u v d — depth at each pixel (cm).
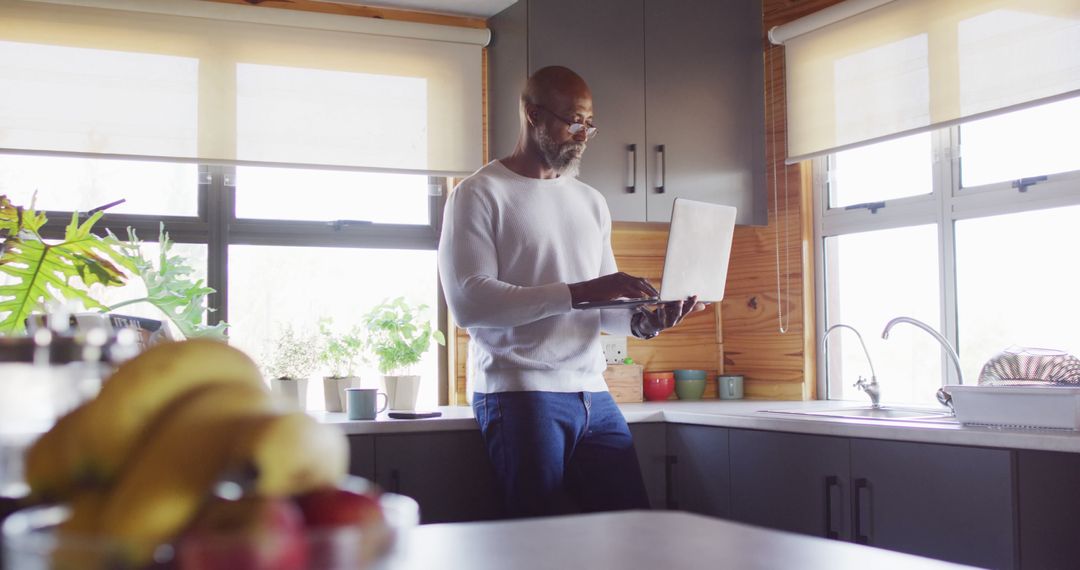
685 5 357
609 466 251
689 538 67
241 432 42
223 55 329
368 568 42
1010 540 213
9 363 50
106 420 46
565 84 248
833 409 308
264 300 348
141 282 331
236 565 38
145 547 39
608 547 63
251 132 332
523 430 238
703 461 299
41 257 214
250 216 348
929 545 232
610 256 270
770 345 372
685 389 376
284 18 333
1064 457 223
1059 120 293
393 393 322
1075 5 277
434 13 356
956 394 233
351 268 358
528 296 229
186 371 49
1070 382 247
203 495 42
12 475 50
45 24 312
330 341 331
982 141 315
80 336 52
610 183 340
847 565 58
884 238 346
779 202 370
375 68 345
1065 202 289
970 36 305
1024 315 302
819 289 366
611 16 345
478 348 250
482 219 242
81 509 44
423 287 366
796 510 266
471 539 66
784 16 368
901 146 341
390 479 271
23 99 310
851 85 341
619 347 372
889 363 343
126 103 320
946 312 322
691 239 256
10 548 39
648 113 347
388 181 363
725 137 359
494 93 355
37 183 326
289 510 42
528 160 254
